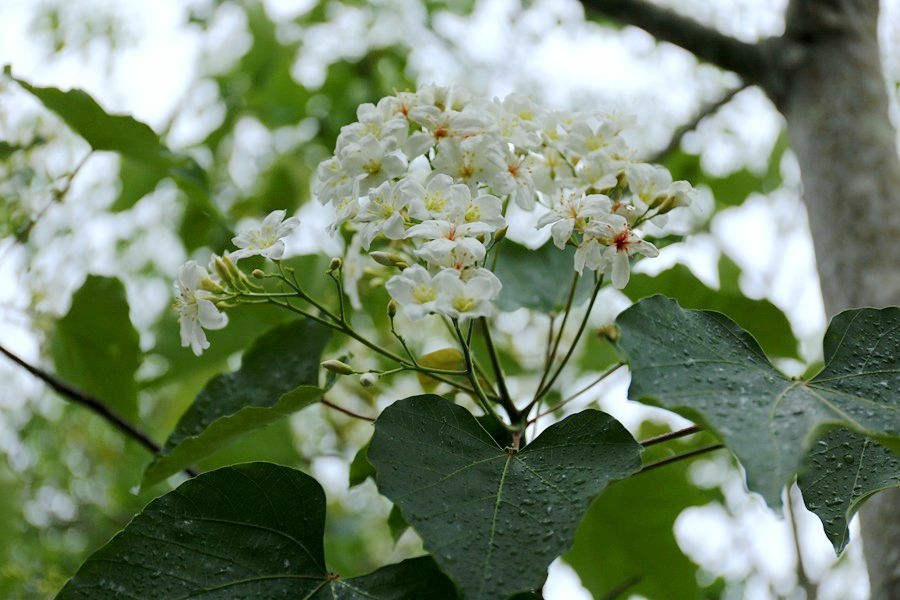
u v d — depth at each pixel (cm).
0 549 208
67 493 323
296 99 328
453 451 162
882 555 181
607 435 162
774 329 194
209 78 318
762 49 205
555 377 174
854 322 164
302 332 185
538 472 161
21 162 204
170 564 163
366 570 346
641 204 173
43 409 306
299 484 165
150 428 250
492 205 168
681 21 207
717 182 268
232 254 171
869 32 203
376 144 170
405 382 236
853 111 198
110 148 198
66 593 161
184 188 203
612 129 176
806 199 199
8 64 190
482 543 157
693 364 160
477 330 199
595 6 210
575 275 177
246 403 183
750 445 155
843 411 159
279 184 311
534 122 177
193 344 172
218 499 164
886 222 192
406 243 183
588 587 199
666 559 197
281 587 163
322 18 333
